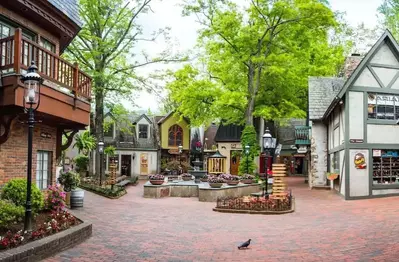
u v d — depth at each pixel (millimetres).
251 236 11086
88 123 13547
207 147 47062
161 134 44250
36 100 8617
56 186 12133
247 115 30953
